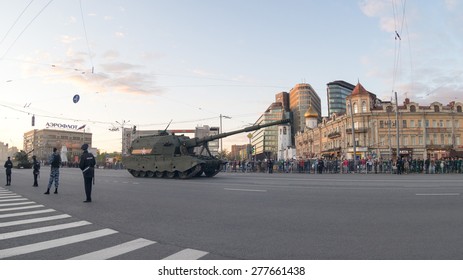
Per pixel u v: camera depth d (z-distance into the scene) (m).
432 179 20.58
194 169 22.77
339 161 34.66
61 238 6.34
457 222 7.35
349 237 6.16
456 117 64.06
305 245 5.67
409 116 63.47
